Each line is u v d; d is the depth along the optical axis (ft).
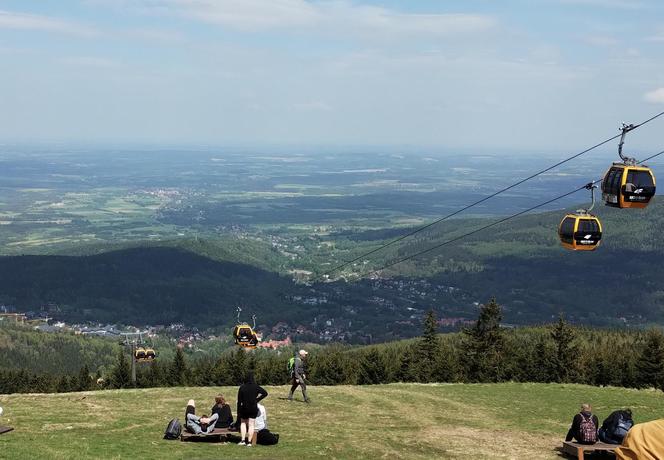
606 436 78.95
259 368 327.26
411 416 103.14
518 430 96.58
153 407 97.55
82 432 77.05
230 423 77.56
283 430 85.40
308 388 128.98
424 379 282.77
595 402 135.44
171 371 369.09
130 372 375.45
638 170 103.04
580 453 75.87
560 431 97.30
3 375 395.55
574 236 110.32
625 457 41.88
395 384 152.35
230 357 350.84
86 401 102.32
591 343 457.27
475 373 277.85
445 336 549.54
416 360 304.50
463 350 297.74
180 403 102.22
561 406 127.03
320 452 73.36
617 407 130.93
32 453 62.80
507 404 125.49
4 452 62.28
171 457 65.87
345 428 89.40
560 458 79.05
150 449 69.15
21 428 77.51
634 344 418.10
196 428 75.20
